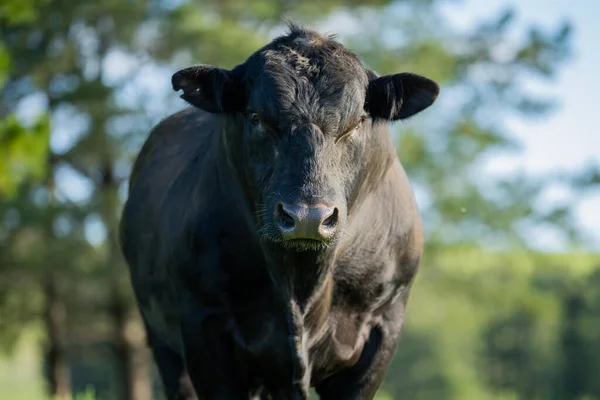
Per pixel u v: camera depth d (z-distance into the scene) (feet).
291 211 24.00
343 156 25.93
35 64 124.88
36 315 136.15
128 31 123.54
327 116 25.38
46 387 154.71
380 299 29.73
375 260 29.25
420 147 134.72
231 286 28.53
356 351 29.68
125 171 130.72
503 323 276.82
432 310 265.95
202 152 31.17
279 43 27.14
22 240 127.44
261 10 130.52
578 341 231.09
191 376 29.53
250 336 28.84
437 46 136.46
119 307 128.36
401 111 28.02
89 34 129.80
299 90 25.57
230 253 28.37
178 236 29.58
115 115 123.24
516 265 151.84
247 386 29.89
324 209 24.08
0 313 135.74
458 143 138.51
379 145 27.91
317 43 26.81
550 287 226.79
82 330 139.23
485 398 290.97
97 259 123.95
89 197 127.34
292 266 26.78
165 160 34.06
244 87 26.96
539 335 274.16
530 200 139.03
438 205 136.26
